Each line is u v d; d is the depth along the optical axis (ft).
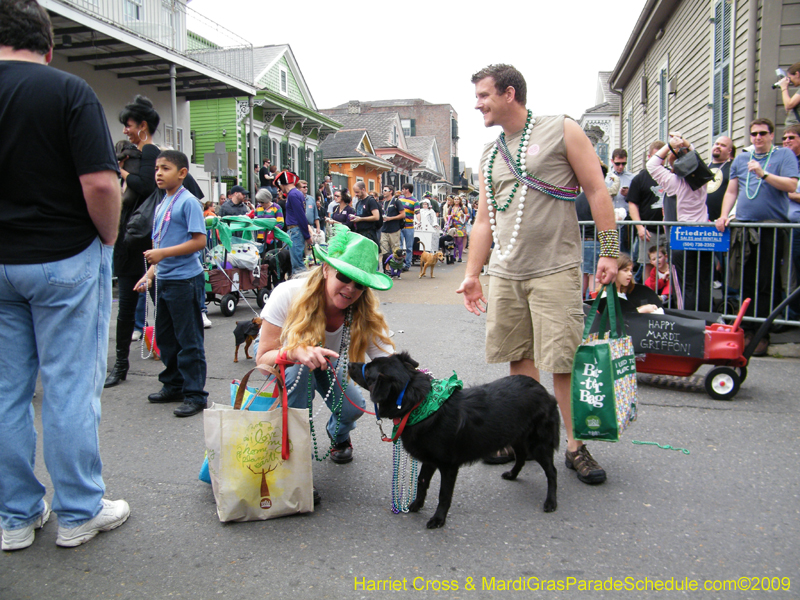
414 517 8.88
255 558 7.73
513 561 7.70
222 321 24.64
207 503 9.23
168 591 7.03
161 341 13.50
